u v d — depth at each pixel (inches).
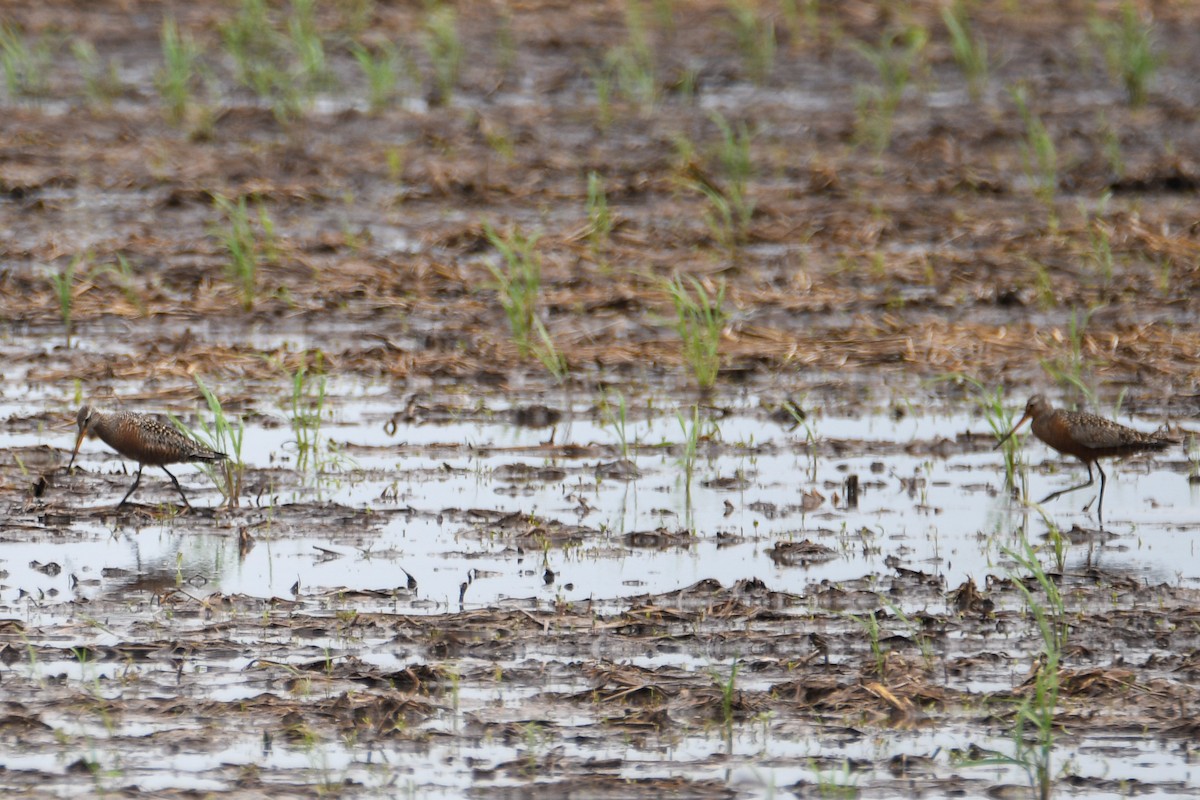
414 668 1046.4
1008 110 3048.7
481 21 3585.1
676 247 2267.5
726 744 962.7
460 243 2263.8
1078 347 1792.6
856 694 1009.5
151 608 1152.2
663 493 1437.0
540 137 2859.3
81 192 2511.1
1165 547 1300.4
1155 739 969.5
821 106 3083.2
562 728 978.1
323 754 944.9
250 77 3120.1
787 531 1337.4
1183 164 2684.5
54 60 3265.3
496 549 1289.4
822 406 1702.8
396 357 1828.2
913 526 1353.3
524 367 1812.3
